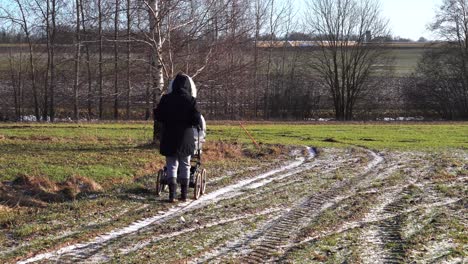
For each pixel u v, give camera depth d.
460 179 12.62
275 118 46.25
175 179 9.60
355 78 53.47
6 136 19.12
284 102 50.72
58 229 7.71
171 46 15.72
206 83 16.23
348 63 53.56
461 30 52.16
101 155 14.05
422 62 53.34
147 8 15.42
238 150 16.56
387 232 7.90
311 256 6.69
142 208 9.13
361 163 15.08
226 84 16.59
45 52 44.62
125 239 7.32
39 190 9.82
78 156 13.71
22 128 24.36
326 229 8.07
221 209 9.23
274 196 10.41
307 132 25.34
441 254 6.85
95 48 23.94
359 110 53.31
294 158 15.97
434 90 51.34
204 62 15.95
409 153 17.36
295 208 9.44
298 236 7.65
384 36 54.47
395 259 6.62
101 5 16.59
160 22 15.45
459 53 51.69
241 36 16.48
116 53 18.92
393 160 15.72
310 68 53.25
